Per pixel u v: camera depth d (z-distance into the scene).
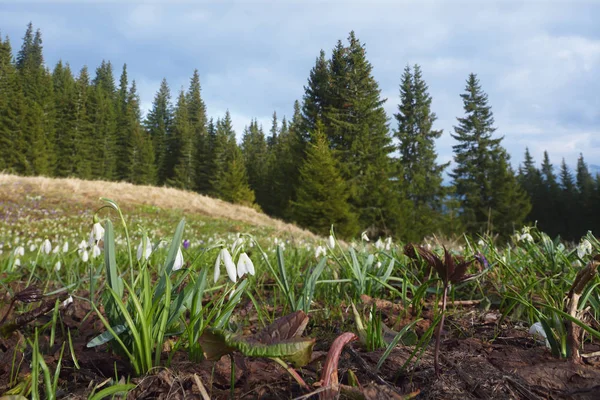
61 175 70.19
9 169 59.94
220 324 1.91
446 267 1.47
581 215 73.38
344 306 2.96
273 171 60.16
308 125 46.66
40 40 115.81
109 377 1.67
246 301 3.30
